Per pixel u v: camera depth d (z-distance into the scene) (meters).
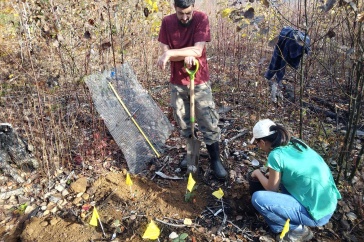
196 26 2.58
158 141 3.44
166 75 5.43
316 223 2.23
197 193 2.86
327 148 3.32
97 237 2.47
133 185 2.98
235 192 2.81
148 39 5.62
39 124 3.36
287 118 4.02
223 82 5.17
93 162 3.29
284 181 2.28
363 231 2.43
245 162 3.22
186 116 2.93
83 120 3.83
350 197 2.73
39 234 2.49
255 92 4.66
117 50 5.12
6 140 3.02
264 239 2.37
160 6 4.90
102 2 4.10
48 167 3.03
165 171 3.17
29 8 3.80
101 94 3.29
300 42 2.62
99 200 2.83
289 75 5.41
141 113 3.45
